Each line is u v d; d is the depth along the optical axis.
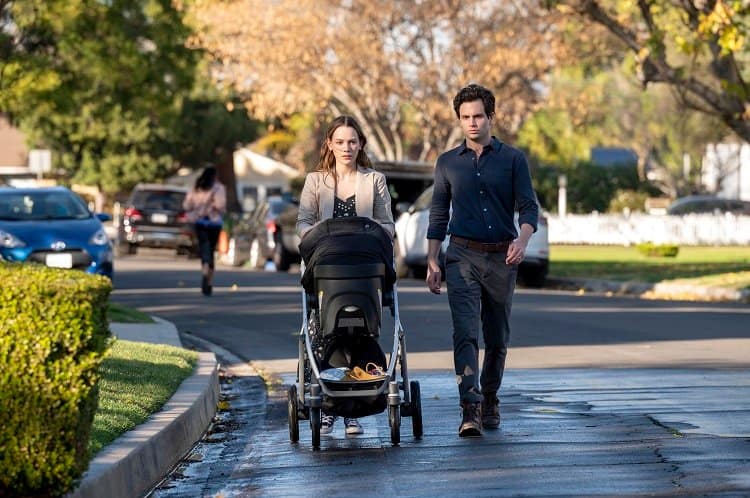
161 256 112.06
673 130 177.88
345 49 113.25
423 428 24.81
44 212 53.12
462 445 22.78
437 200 24.27
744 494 18.34
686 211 151.12
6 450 15.95
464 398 23.47
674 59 123.44
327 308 22.56
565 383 30.28
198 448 23.77
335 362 23.06
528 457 21.42
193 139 158.00
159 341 37.50
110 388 25.12
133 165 154.12
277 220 84.81
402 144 126.06
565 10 68.69
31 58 69.12
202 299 56.31
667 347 37.81
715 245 131.62
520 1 114.94
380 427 25.20
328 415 23.48
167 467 21.47
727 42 59.53
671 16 73.44
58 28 70.69
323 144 24.05
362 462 21.70
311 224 23.73
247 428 26.06
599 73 161.62
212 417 27.20
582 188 177.00
